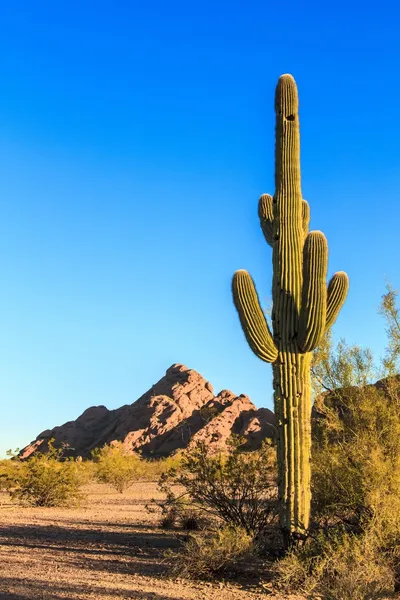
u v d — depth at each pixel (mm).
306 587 7633
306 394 8836
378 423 9492
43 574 8695
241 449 11109
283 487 8695
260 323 8820
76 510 18547
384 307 10414
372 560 7488
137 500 21953
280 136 9484
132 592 7688
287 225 9250
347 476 9086
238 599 7453
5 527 14258
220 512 10664
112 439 66688
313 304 8633
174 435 62656
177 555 8922
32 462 20531
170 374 74062
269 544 9578
